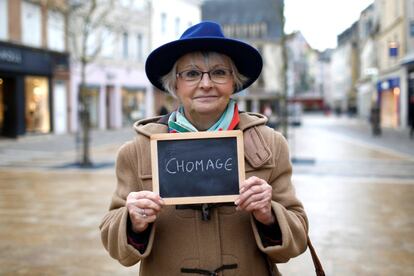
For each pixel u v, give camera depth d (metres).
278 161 2.06
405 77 33.16
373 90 44.66
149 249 1.88
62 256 5.52
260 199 1.80
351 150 18.80
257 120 2.07
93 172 12.53
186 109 2.08
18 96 24.11
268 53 64.75
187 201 1.86
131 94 37.56
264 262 2.02
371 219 7.27
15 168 13.34
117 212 1.97
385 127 37.12
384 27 38.12
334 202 8.54
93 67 31.64
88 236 6.33
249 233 1.97
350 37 63.94
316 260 2.14
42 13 25.94
